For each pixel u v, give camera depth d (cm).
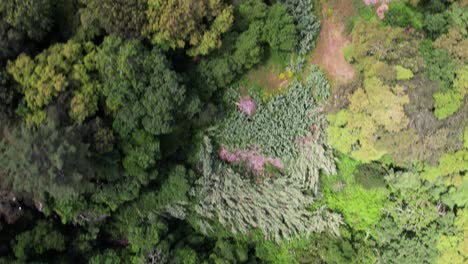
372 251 2052
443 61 1859
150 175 1942
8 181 1708
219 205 2072
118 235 2083
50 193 1708
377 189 2061
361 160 1988
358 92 1891
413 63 1852
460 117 1852
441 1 2080
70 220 1950
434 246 1994
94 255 1977
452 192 1978
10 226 1892
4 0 1738
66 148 1614
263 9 1995
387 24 2078
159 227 1984
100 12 1795
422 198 2009
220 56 2031
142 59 1812
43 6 1800
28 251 1848
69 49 1803
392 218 2056
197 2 1841
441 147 1875
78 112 1769
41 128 1659
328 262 2069
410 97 1828
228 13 1905
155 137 1912
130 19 1816
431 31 2011
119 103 1831
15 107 1838
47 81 1772
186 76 1977
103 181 1911
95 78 1845
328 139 2031
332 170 2086
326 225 2097
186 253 1997
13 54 1831
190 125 2073
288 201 2084
